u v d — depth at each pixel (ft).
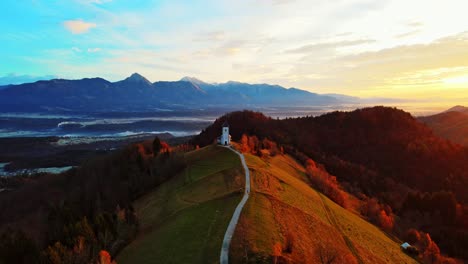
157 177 316.19
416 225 333.42
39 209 341.62
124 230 201.57
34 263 158.40
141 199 289.53
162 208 238.48
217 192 232.32
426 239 264.93
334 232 197.47
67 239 178.50
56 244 161.17
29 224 296.10
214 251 136.46
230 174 269.23
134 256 161.07
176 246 153.07
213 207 196.44
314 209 230.07
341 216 242.17
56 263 153.38
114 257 172.35
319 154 561.02
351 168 508.94
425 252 226.79
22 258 163.02
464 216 330.95
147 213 241.35
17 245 165.78
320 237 178.29
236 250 135.33
